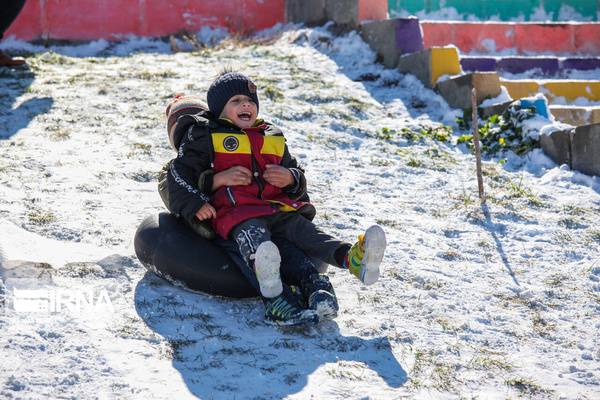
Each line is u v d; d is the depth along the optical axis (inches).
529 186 645.3
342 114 770.2
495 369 357.1
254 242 384.5
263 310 398.9
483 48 1028.5
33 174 562.6
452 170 665.0
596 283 462.3
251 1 1124.5
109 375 324.2
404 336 380.8
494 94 801.6
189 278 399.2
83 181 555.5
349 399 320.8
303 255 399.2
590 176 662.5
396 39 901.8
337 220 524.7
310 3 1061.1
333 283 435.8
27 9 1051.3
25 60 934.4
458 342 381.4
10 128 677.3
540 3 1200.8
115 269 424.5
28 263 415.8
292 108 768.3
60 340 346.0
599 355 378.3
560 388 344.8
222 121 412.8
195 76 864.3
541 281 462.6
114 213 502.6
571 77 956.0
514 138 726.5
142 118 717.3
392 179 629.0
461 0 1190.9
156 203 527.2
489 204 585.0
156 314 379.6
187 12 1106.1
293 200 416.5
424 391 332.5
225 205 403.2
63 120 702.5
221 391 320.5
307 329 380.2
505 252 505.4
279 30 1099.3
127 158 613.6
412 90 859.4
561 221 559.8
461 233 531.5
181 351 349.4
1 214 475.8
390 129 748.6
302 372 340.2
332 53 959.6
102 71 888.3
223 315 388.8
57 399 303.1
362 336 378.9
